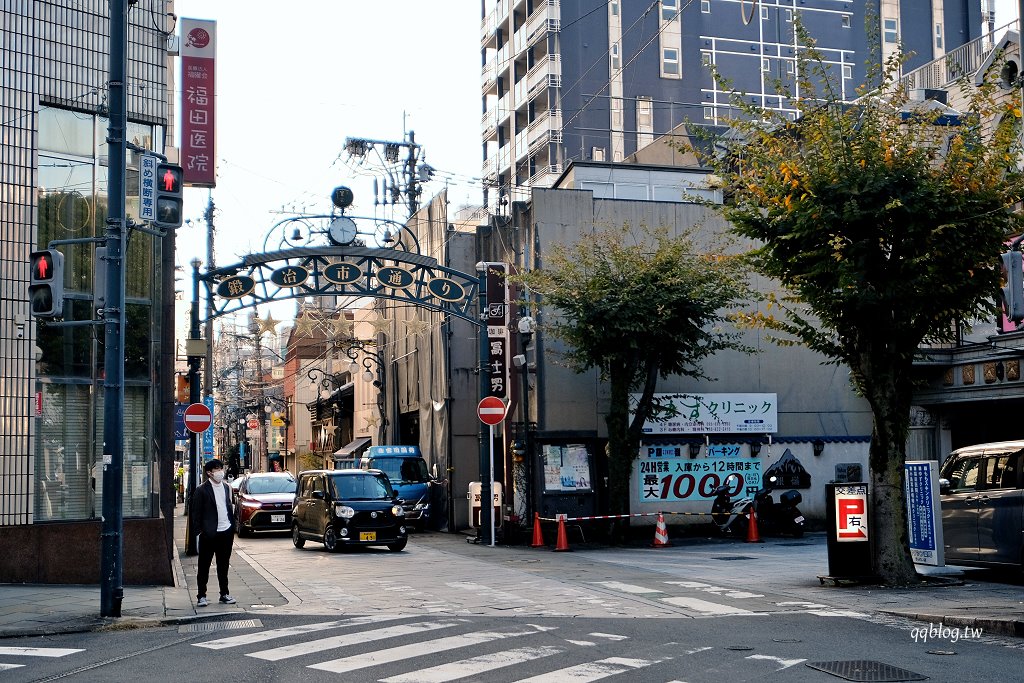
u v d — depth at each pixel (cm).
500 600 1440
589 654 977
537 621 1221
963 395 2606
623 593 1506
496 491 2722
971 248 1472
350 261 2531
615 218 2778
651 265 2445
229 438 8244
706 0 5778
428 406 3572
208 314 2389
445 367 3322
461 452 3291
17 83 1580
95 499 1617
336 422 5844
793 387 2848
